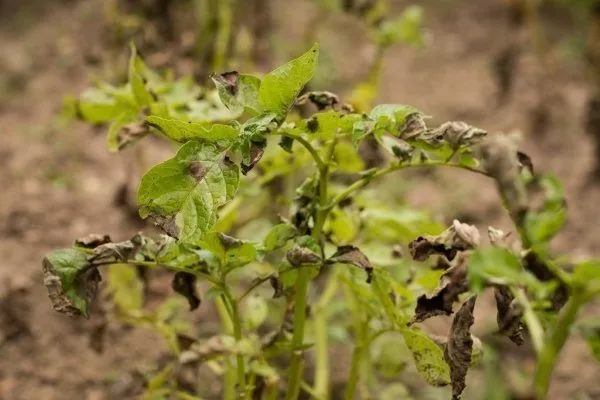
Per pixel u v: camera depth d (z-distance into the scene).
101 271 1.28
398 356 1.21
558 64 2.35
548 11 2.61
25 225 1.66
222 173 0.94
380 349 1.25
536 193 1.35
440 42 2.46
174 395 1.22
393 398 1.27
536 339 0.89
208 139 0.95
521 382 1.34
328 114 0.96
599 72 2.21
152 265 1.00
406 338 1.02
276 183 1.39
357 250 0.99
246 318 1.11
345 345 1.39
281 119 0.96
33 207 1.71
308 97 1.01
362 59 2.36
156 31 1.70
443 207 1.77
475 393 1.34
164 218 0.94
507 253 0.88
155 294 1.45
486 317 1.47
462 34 2.50
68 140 1.95
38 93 2.14
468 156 0.98
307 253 0.98
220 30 1.66
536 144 2.03
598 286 0.87
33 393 1.33
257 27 1.95
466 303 0.96
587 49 2.32
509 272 0.88
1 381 1.34
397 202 1.67
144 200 0.94
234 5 1.79
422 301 0.96
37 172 1.83
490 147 0.95
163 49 1.68
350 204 1.12
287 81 0.95
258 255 1.00
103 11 2.45
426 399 1.33
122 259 0.99
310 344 1.06
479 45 2.45
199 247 1.02
